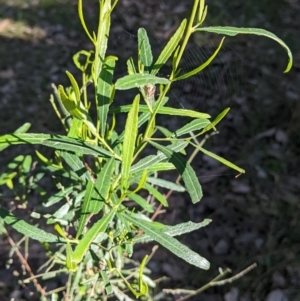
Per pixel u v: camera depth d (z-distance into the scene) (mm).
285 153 732
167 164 290
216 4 1046
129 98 871
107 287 287
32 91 943
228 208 681
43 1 1188
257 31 231
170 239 247
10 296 572
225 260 623
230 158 745
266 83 832
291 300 572
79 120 263
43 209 566
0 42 1083
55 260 385
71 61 1019
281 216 652
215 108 745
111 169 253
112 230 315
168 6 1017
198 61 500
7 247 634
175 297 588
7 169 403
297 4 1003
